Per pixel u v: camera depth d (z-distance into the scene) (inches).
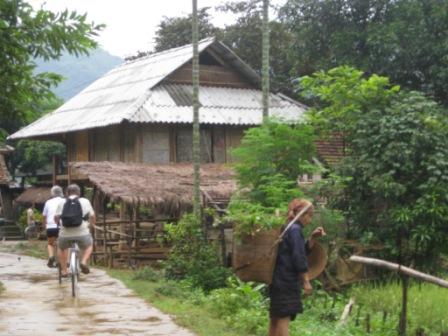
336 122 636.1
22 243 1133.7
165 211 808.9
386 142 601.9
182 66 1090.1
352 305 451.2
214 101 1075.3
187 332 368.5
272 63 1402.6
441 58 935.7
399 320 399.2
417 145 590.9
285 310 289.7
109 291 528.4
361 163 609.6
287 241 293.3
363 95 639.1
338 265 585.6
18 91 380.5
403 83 989.8
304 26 1048.2
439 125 594.9
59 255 541.0
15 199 1464.1
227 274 601.0
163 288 522.6
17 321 397.1
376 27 966.4
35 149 1625.2
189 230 631.8
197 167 691.4
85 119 1075.9
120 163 909.8
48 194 1338.6
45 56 364.8
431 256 606.9
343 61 990.4
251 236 319.3
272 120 582.6
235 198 577.0
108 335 358.9
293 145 573.6
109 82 1212.5
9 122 419.8
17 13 350.3
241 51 1405.0
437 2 944.3
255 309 441.4
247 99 1109.7
